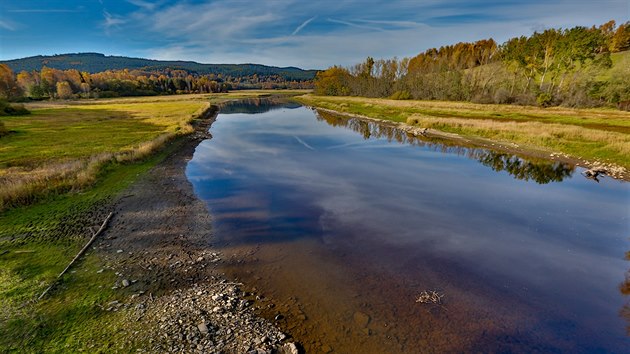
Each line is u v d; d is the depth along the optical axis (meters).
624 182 21.67
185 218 15.70
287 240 13.64
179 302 9.48
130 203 17.44
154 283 10.47
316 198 18.72
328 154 30.58
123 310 9.04
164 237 13.73
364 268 11.58
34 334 8.00
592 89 59.12
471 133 38.31
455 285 10.62
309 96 136.88
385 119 55.66
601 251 12.91
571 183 21.80
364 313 9.20
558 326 8.80
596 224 15.36
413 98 97.56
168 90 164.00
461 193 19.78
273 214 16.36
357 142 37.06
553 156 28.25
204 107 75.81
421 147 34.19
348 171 24.55
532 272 11.43
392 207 17.45
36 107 78.31
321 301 9.72
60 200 17.56
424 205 17.78
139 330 8.23
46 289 9.85
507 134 34.94
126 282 10.37
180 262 11.80
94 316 8.75
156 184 20.78
